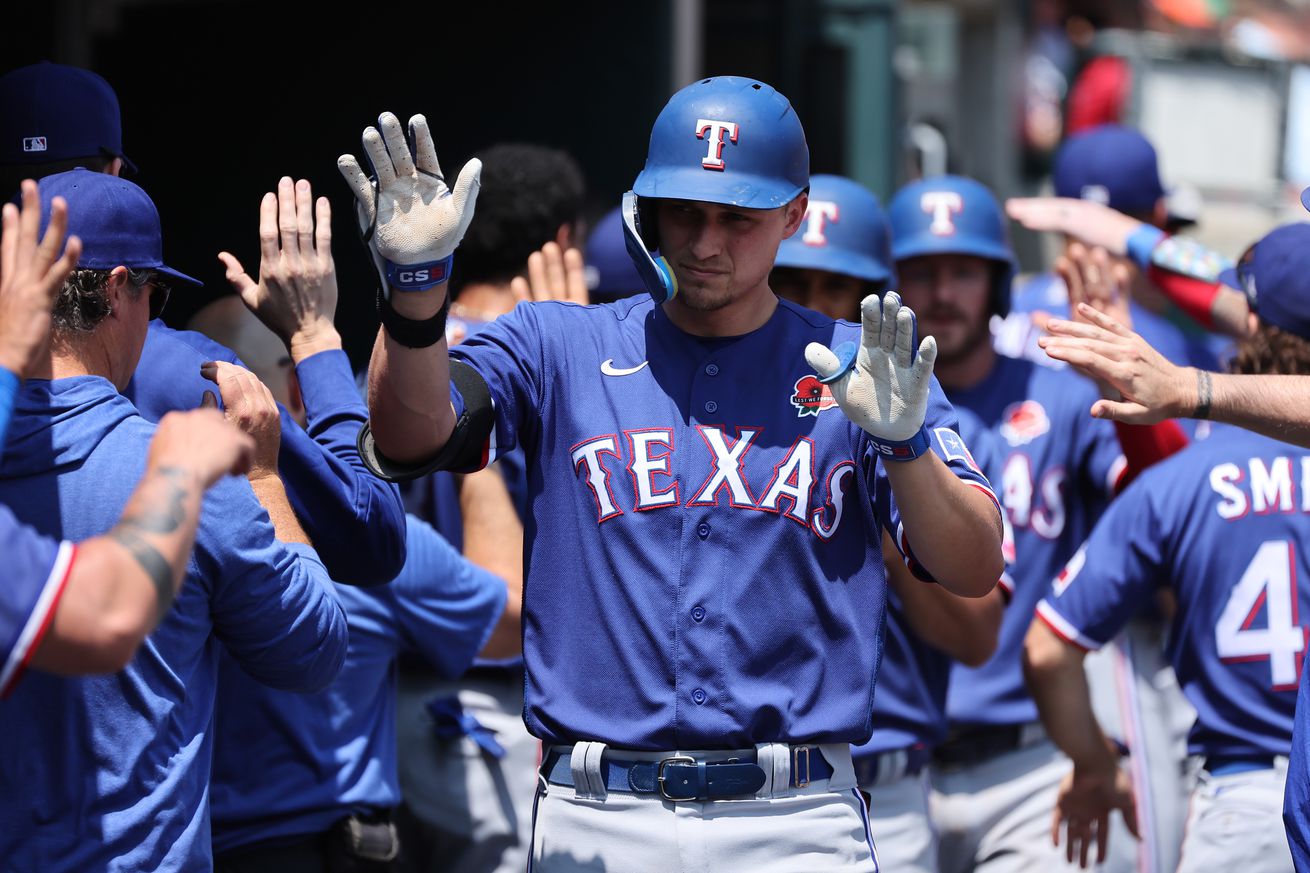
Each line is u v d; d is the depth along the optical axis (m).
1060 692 15.80
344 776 13.52
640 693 10.93
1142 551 15.19
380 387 10.29
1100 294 16.94
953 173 39.00
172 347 11.84
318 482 11.55
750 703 10.88
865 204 16.81
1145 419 12.02
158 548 8.50
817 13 31.75
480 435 10.76
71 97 12.65
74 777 9.85
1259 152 39.50
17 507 9.76
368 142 9.82
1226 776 14.80
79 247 9.28
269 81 27.88
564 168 17.41
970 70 43.72
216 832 13.04
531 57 27.14
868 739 11.29
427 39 27.58
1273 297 14.52
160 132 27.86
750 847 10.91
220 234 27.50
